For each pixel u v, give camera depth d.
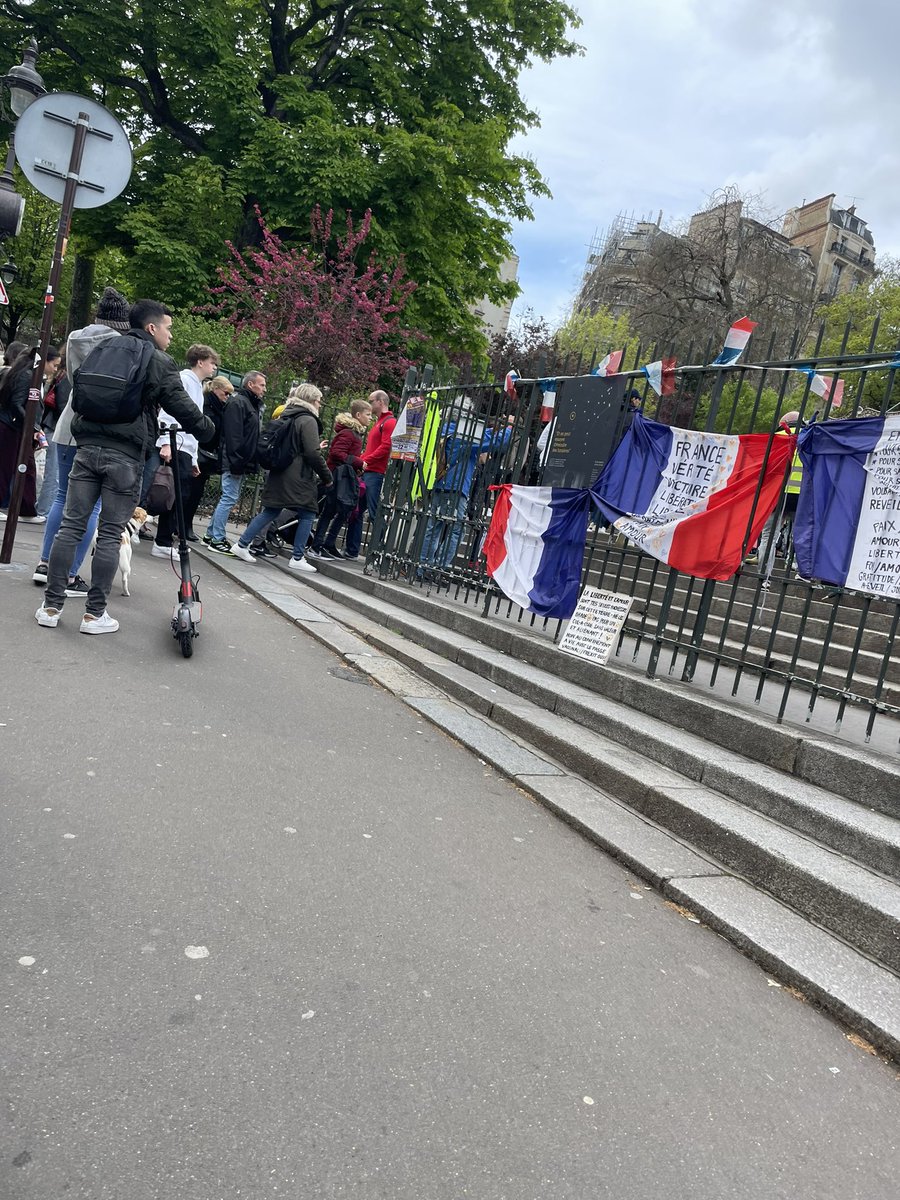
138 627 5.89
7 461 8.81
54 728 3.87
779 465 5.27
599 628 6.29
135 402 5.14
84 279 26.98
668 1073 2.41
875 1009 2.85
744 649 5.36
